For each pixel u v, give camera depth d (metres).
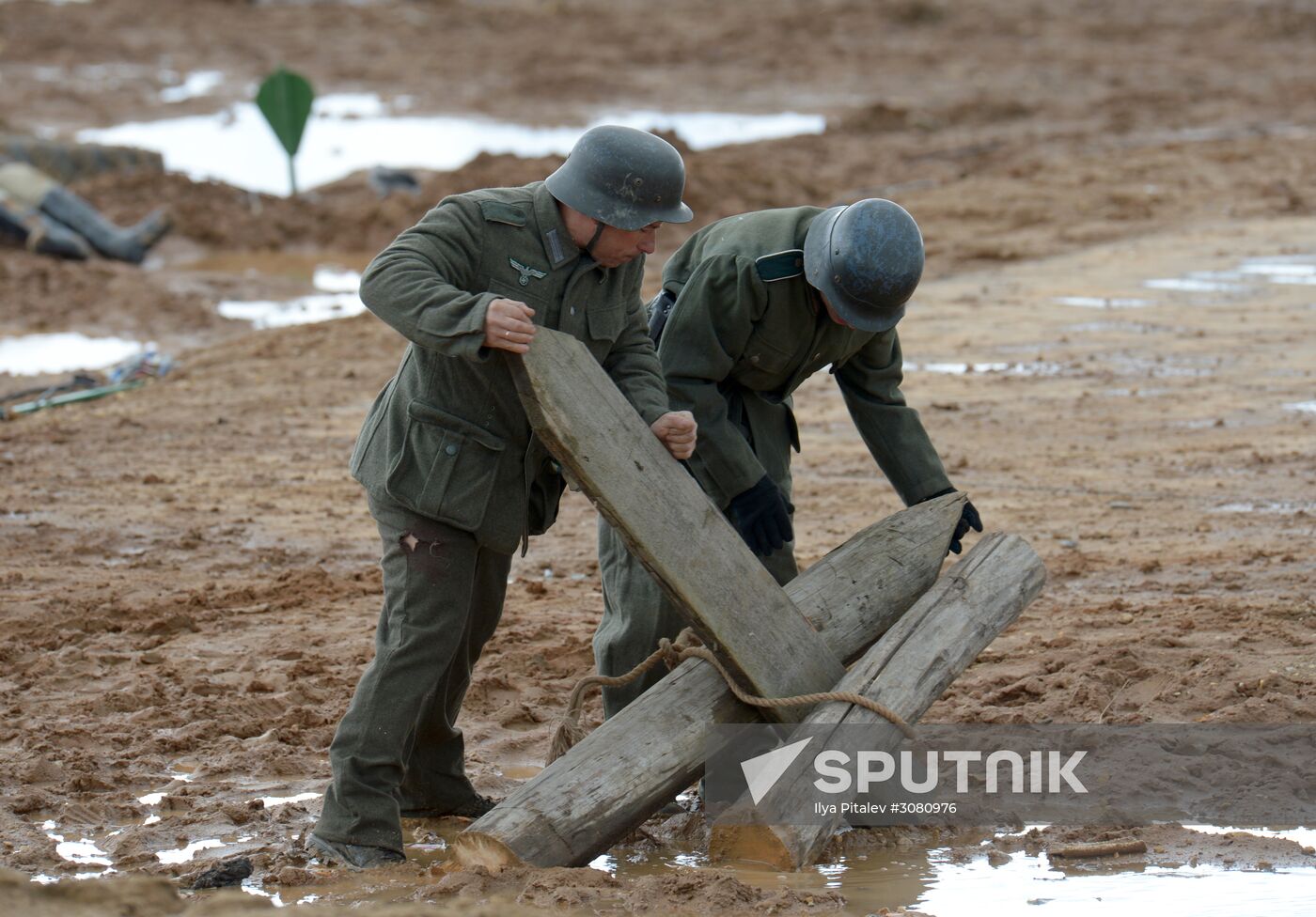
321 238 65.00
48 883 13.05
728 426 16.70
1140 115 90.50
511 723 20.22
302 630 23.86
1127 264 53.69
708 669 15.58
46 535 29.55
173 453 35.84
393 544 15.10
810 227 16.58
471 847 14.60
